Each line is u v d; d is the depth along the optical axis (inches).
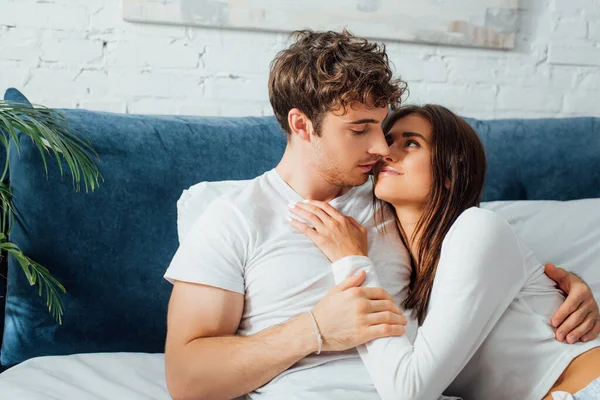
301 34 57.6
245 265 53.2
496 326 52.3
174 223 67.6
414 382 47.0
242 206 54.2
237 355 48.9
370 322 48.3
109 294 65.2
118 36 83.7
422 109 56.6
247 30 87.2
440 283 50.6
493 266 49.8
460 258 49.7
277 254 53.0
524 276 52.3
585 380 49.4
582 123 86.6
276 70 55.9
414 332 54.6
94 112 70.6
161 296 66.6
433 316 49.2
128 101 85.0
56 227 64.1
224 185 66.3
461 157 54.6
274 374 49.7
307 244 53.8
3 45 80.7
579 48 98.6
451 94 94.8
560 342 51.5
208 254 52.2
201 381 49.3
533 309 52.8
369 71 51.5
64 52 82.5
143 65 84.9
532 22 96.6
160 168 68.1
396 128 55.9
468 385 55.4
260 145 73.3
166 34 85.0
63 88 83.0
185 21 84.2
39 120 64.1
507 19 94.0
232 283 51.8
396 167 54.7
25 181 63.7
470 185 55.2
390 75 53.5
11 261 64.2
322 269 53.2
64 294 64.1
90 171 62.3
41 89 82.4
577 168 83.1
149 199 67.1
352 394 49.3
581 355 51.1
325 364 51.2
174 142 69.8
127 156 67.3
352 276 50.2
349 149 53.2
